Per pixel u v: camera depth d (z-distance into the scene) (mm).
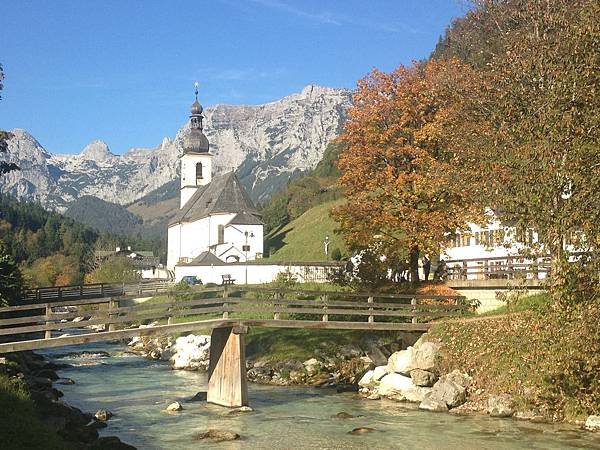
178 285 76375
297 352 43156
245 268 104562
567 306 21438
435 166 39062
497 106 31281
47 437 18922
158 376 43688
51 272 149000
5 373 28719
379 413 28859
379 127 44531
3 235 190750
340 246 110438
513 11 33719
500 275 46469
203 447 23516
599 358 23375
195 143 156125
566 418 25938
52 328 27281
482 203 28484
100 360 54656
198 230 133625
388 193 41812
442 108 41250
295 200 159125
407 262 45750
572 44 23984
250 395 34656
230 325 31531
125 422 27922
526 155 23812
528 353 28406
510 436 24094
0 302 43781
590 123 22031
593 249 21578
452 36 47156
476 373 30672
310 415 29000
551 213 21922
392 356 34750
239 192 129750
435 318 37562
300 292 34312
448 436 24391
